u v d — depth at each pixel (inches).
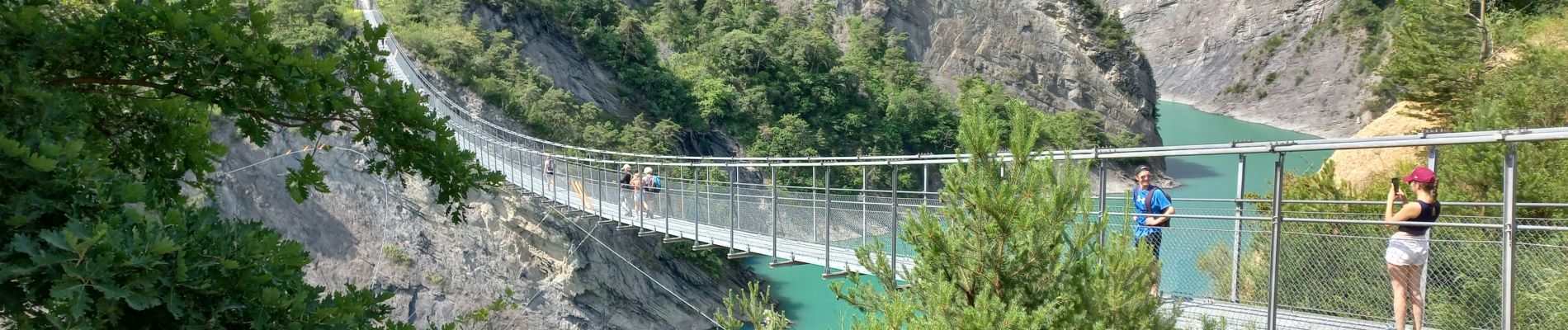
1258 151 311.0
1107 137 3540.8
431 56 1966.0
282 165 1261.1
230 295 202.5
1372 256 304.0
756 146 2388.0
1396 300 289.0
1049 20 3809.1
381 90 261.7
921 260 275.6
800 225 603.8
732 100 2450.8
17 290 184.5
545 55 2306.8
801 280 1467.8
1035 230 256.8
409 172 265.4
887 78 3014.3
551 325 1256.2
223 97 246.4
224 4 246.8
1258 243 327.9
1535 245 274.5
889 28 3472.0
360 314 230.7
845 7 3464.6
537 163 1209.4
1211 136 4121.6
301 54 246.7
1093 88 3732.8
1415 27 956.0
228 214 1184.2
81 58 236.4
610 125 2046.0
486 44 2174.0
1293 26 4830.2
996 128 266.8
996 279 260.2
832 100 2603.3
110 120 247.9
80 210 197.0
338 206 1277.1
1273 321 297.1
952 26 3592.5
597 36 2454.5
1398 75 962.7
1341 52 4279.0
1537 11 1017.5
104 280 172.2
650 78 2400.3
